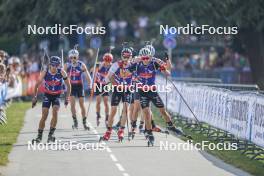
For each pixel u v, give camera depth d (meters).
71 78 57.38
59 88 47.53
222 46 141.00
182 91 66.62
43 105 47.72
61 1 121.44
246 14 113.69
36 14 123.38
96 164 39.81
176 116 69.12
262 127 41.31
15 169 37.91
